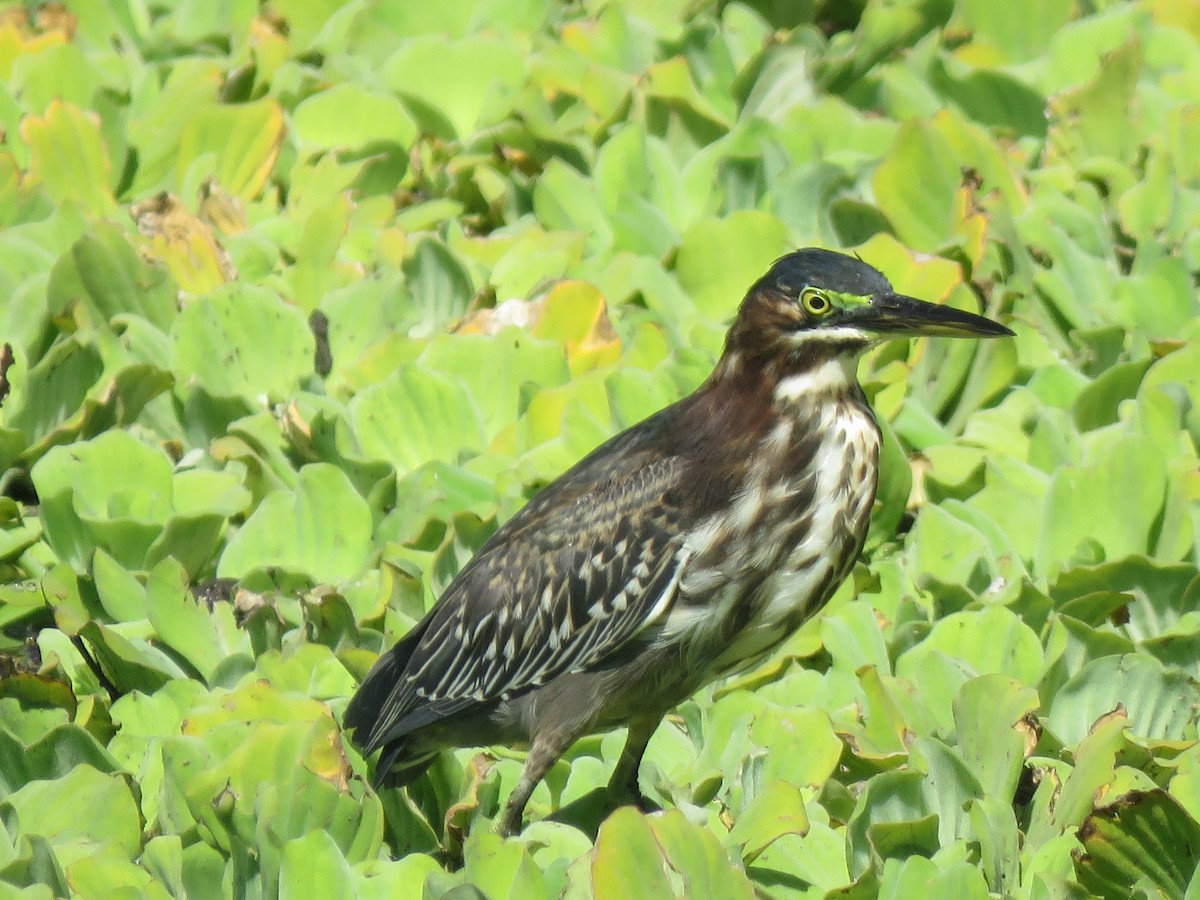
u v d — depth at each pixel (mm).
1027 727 9078
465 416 12328
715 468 9430
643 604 9383
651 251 14133
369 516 11242
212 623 10508
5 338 13234
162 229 14203
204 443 12562
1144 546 10711
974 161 14273
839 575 9734
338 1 18203
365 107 15797
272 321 13141
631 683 9453
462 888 7211
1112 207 14727
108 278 13508
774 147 14797
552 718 9508
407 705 9617
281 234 14906
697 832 7434
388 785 9391
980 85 15953
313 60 17547
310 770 8406
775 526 9406
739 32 17125
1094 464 10680
